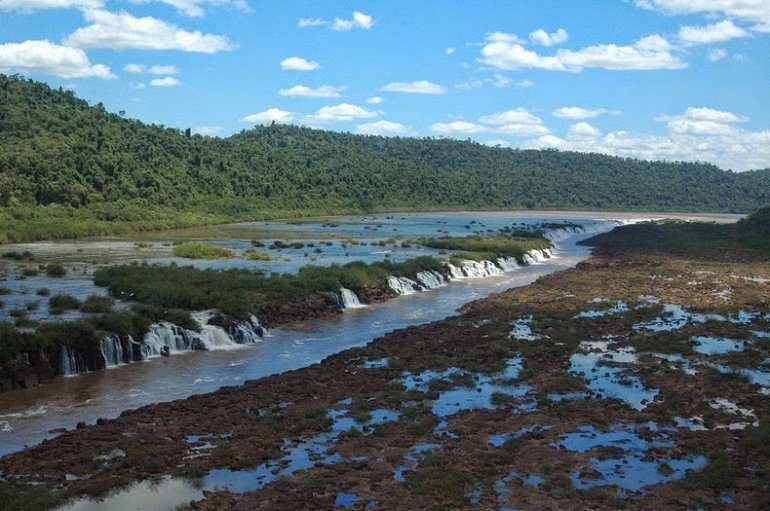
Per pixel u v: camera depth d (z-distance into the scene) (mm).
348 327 57125
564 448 30484
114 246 101188
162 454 29219
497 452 29875
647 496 26062
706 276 84562
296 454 29844
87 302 52844
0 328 41625
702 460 29453
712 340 50875
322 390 38562
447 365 43531
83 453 29359
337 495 25938
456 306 67062
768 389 39031
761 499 25750
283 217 181500
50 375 41344
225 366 44875
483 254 96500
